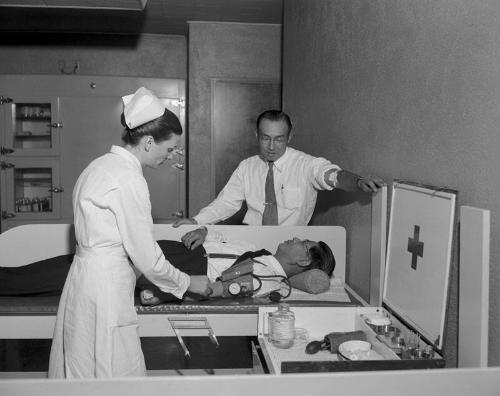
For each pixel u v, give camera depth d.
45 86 5.04
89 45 5.33
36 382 0.96
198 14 4.70
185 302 2.04
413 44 1.77
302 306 1.94
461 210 1.38
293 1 3.89
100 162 1.74
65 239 2.53
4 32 5.18
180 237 2.62
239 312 2.02
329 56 2.91
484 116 1.33
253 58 5.03
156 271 1.76
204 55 5.00
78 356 1.70
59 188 5.07
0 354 2.97
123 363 1.71
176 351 2.94
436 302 1.52
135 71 5.38
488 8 1.31
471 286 1.33
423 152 1.70
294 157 2.78
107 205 1.67
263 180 2.83
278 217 2.79
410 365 1.37
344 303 2.07
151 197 5.20
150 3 4.33
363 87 2.32
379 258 2.06
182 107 5.21
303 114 3.55
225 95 5.04
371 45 2.21
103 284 1.68
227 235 2.58
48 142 5.21
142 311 1.99
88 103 5.09
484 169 1.33
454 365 1.52
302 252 2.27
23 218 5.04
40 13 4.53
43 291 2.13
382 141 2.08
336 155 2.77
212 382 0.98
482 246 1.27
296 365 1.34
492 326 1.31
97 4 3.12
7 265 2.50
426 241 1.61
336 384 1.00
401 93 1.88
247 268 2.13
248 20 4.89
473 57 1.38
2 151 5.00
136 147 1.78
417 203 1.69
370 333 1.72
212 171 5.07
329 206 2.95
